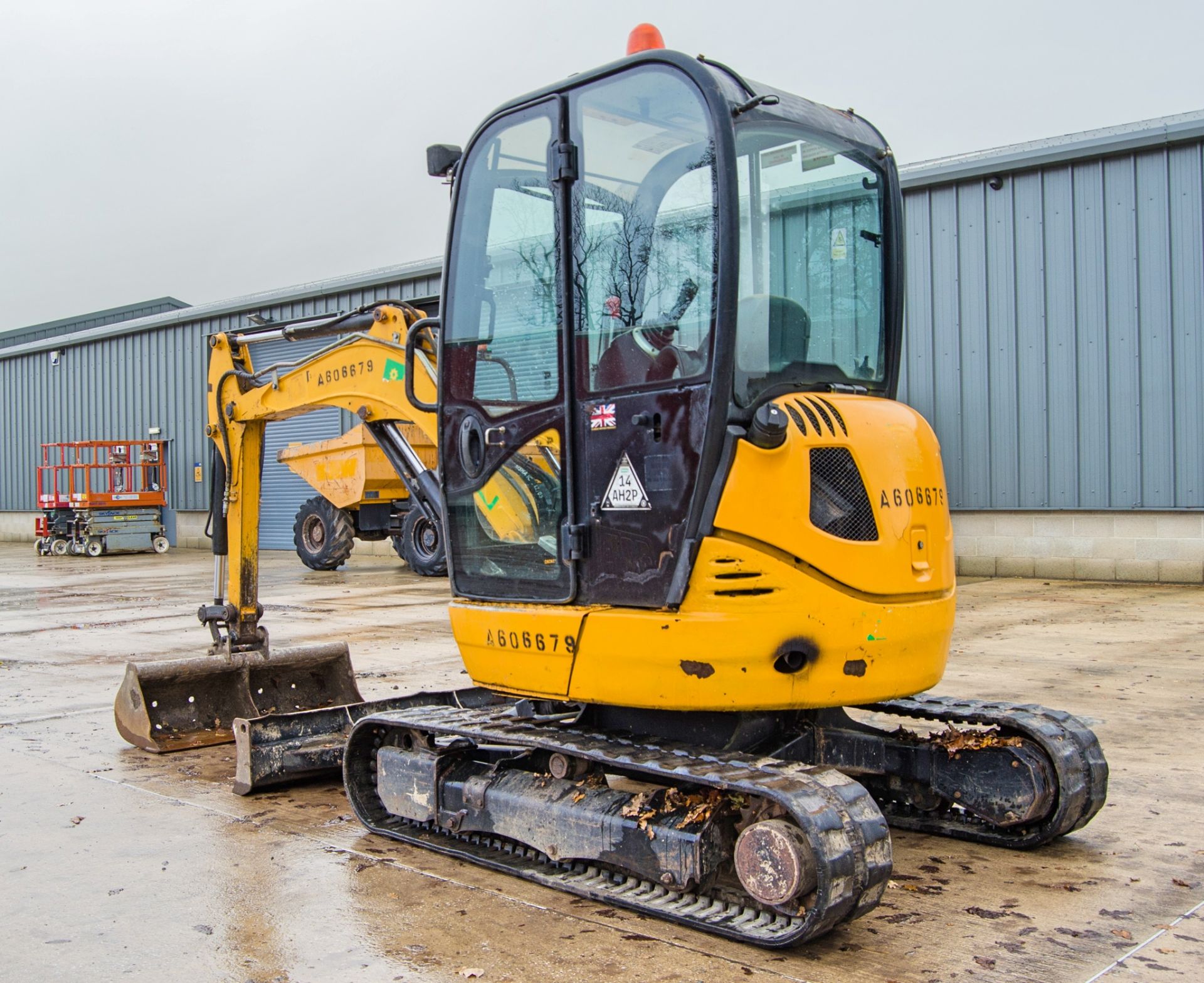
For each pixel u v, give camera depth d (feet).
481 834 15.64
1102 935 12.41
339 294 79.77
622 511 13.66
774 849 11.72
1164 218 46.62
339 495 61.31
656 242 13.48
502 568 15.30
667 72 13.46
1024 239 49.96
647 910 12.94
